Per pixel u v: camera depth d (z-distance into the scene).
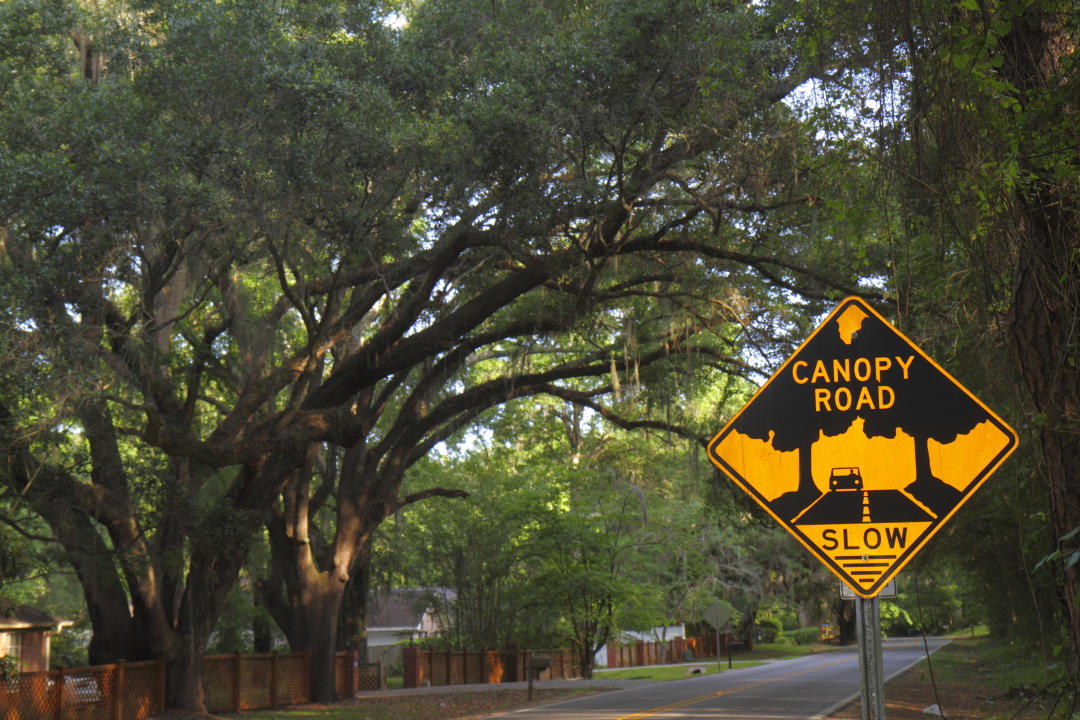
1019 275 5.94
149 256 16.97
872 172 7.15
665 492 39.97
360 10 16.36
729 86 14.52
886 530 4.73
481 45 16.88
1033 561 11.06
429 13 17.22
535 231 16.06
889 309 17.75
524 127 14.52
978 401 4.74
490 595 38.09
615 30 14.63
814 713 19.42
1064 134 5.76
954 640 67.81
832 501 4.80
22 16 16.67
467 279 20.31
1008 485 11.79
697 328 20.62
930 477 4.73
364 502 25.92
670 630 63.19
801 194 16.16
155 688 20.28
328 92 14.53
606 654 52.31
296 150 14.58
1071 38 6.04
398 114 15.04
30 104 15.16
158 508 18.53
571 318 19.59
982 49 5.70
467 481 39.56
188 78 14.42
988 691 24.78
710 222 19.28
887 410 4.83
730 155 15.90
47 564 17.75
